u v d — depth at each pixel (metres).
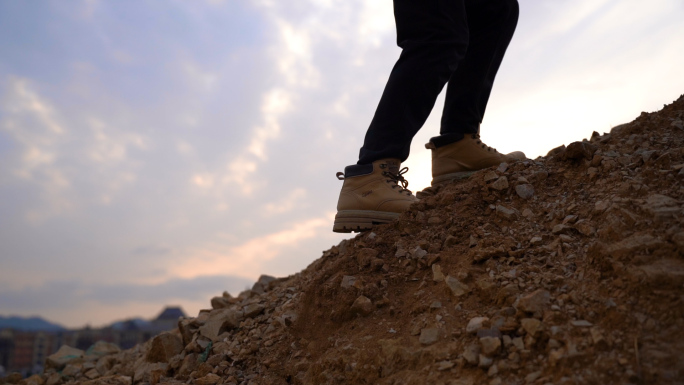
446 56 2.43
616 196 1.99
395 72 2.49
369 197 2.49
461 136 2.85
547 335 1.51
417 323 1.86
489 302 1.81
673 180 1.96
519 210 2.29
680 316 1.39
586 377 1.33
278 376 2.14
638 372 1.29
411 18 2.46
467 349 1.58
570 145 2.39
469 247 2.16
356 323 2.08
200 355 2.64
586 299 1.61
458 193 2.53
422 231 2.39
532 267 1.86
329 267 2.45
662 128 2.39
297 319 2.35
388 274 2.23
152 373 2.71
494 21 2.82
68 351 4.15
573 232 1.99
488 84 2.96
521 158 2.95
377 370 1.74
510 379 1.44
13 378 3.58
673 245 1.59
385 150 2.49
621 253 1.65
